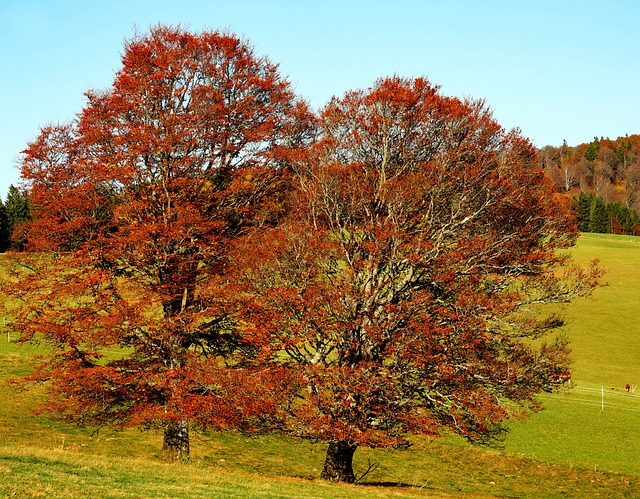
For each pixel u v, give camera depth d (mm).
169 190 25844
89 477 16422
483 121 24906
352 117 26078
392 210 24078
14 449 19125
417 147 25281
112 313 23812
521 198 24172
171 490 16359
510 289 25391
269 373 22734
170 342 24328
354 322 22891
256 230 25062
